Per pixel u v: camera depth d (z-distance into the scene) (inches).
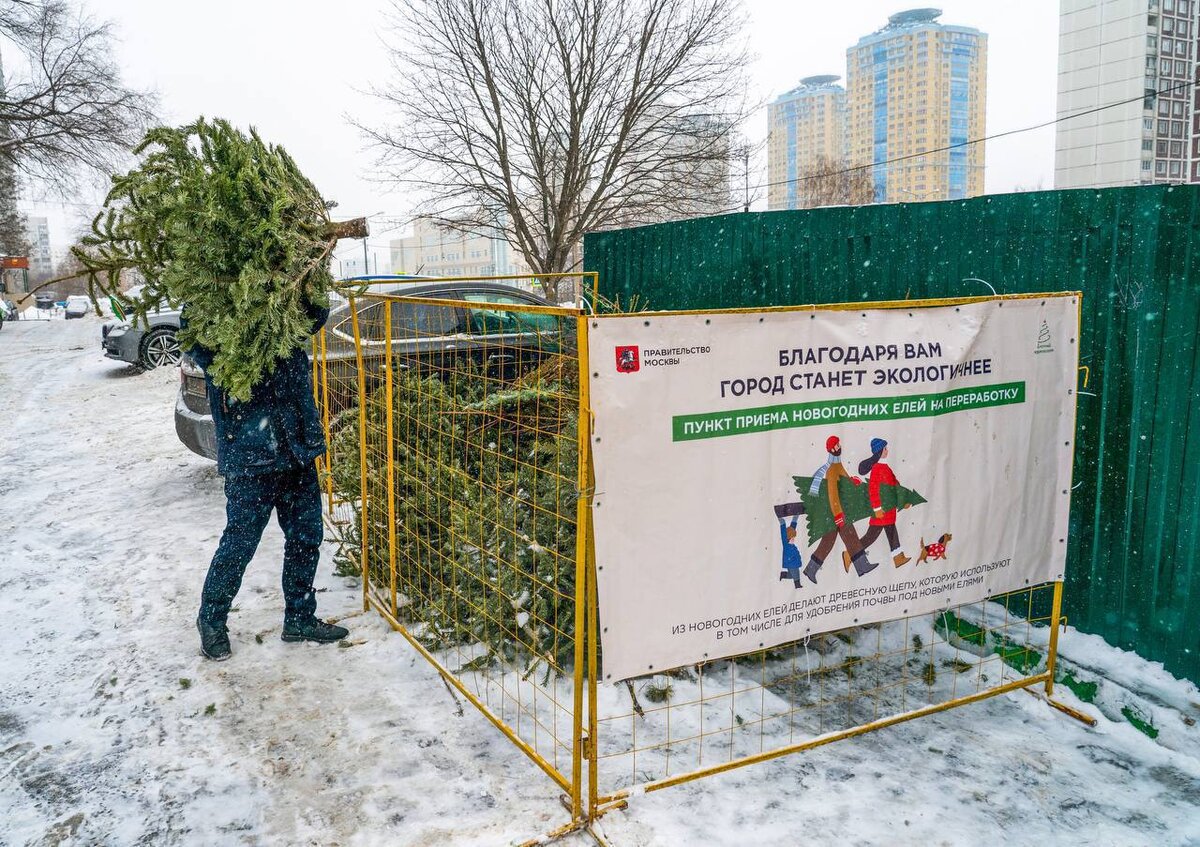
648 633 109.7
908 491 126.0
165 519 244.8
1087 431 156.2
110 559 210.8
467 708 138.9
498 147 713.6
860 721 136.3
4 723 134.4
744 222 232.4
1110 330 150.8
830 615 123.2
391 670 152.3
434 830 108.5
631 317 103.3
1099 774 122.7
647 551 107.9
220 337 130.6
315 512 161.2
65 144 1131.9
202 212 129.8
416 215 743.7
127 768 122.3
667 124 724.7
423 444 179.9
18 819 111.1
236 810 112.9
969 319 128.0
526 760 124.2
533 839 106.5
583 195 748.0
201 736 130.6
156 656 157.4
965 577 133.6
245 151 135.6
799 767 123.0
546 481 150.9
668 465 107.7
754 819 110.5
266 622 172.6
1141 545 149.6
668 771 120.7
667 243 268.4
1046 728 135.3
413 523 175.0
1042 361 135.9
